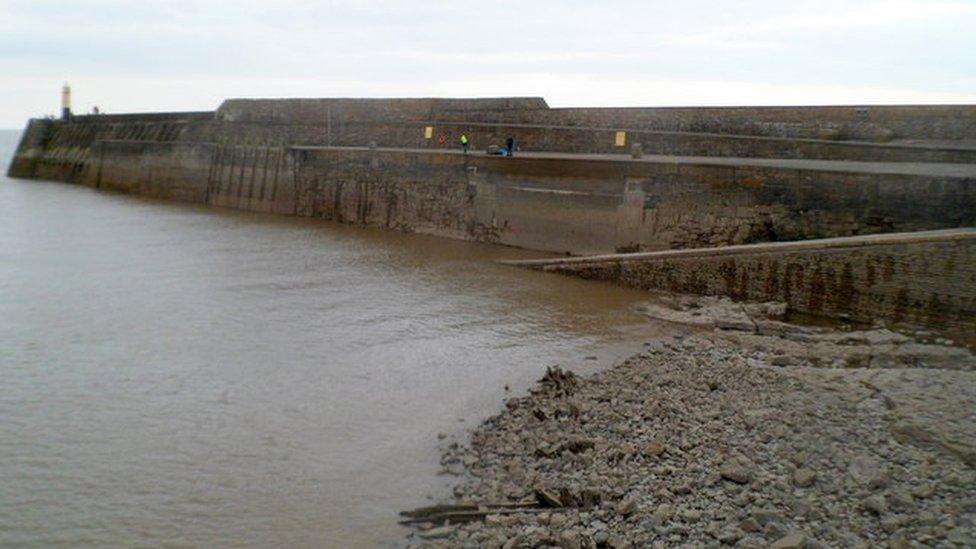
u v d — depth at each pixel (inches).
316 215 2181.3
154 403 789.9
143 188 2834.6
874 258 1073.5
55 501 593.3
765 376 818.2
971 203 1142.3
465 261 1568.7
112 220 2103.8
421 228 1915.6
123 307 1160.2
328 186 2146.9
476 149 1996.8
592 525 519.2
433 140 2085.4
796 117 1569.9
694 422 690.8
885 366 873.5
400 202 1963.6
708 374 837.2
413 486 617.9
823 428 655.1
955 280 1005.2
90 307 1155.9
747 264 1199.6
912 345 936.3
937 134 1443.2
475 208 1792.6
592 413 725.3
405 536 543.8
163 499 598.5
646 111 1753.2
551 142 1871.3
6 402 783.1
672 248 1454.2
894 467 572.7
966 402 695.7
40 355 932.0
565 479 598.2
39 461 658.2
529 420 725.3
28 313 1117.1
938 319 1022.4
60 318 1093.8
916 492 529.3
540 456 648.4
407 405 790.5
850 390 757.3
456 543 517.7
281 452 681.0
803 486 554.3
